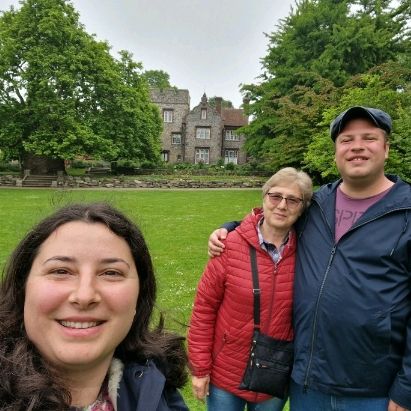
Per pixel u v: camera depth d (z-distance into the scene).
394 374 1.69
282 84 22.11
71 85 24.39
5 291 1.09
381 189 1.82
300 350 1.83
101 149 25.80
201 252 7.36
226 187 27.56
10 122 24.64
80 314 0.96
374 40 20.09
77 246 1.00
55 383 0.97
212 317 2.06
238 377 1.97
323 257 1.81
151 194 20.92
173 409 1.27
